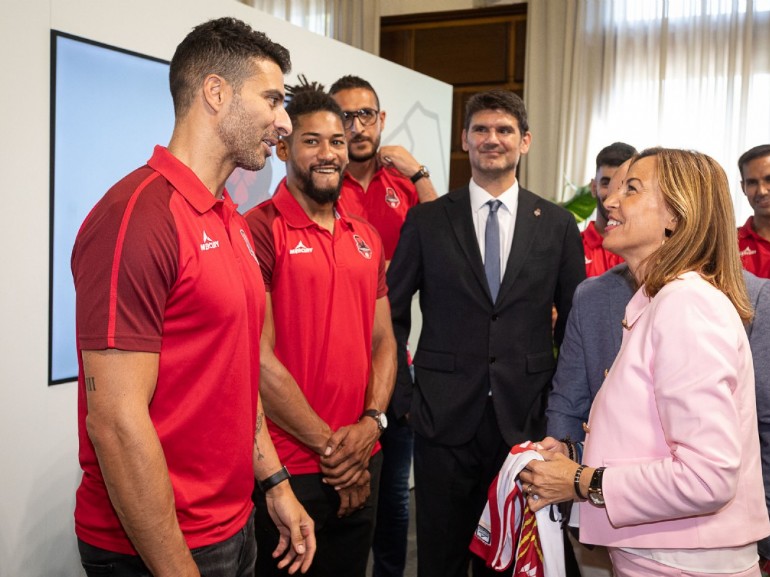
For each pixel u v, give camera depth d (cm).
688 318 123
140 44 244
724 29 504
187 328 126
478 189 233
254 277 143
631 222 144
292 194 200
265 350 183
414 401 233
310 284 193
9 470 216
